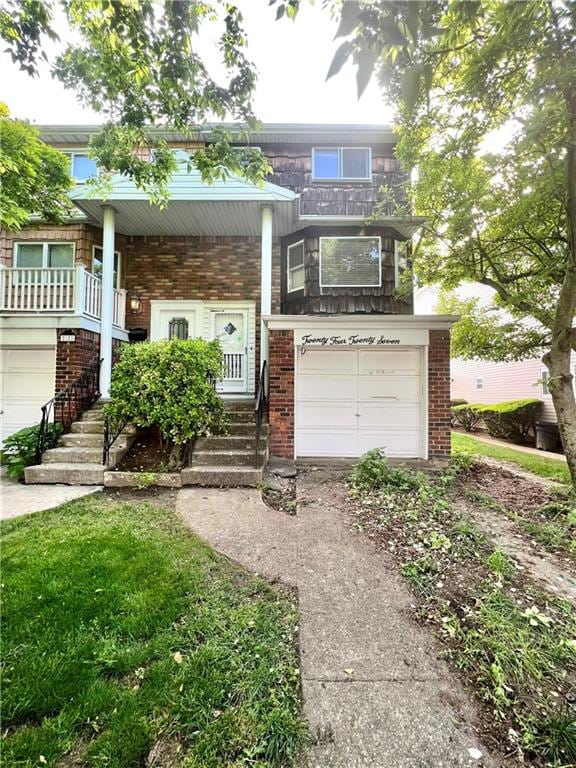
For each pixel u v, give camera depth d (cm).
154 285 857
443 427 656
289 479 545
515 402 1136
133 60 345
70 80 370
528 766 150
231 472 509
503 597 259
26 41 339
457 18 214
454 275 648
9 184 541
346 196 842
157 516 399
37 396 749
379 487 499
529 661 201
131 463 554
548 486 553
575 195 445
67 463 550
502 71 353
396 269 816
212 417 595
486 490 526
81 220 792
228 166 423
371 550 328
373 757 152
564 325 509
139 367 555
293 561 308
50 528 363
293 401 654
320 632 225
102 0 304
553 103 374
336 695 180
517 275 621
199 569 292
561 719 168
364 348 681
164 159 443
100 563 294
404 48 164
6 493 477
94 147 425
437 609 248
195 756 150
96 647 206
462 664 201
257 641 216
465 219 557
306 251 813
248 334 858
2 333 709
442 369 659
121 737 157
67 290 717
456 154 496
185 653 205
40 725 162
